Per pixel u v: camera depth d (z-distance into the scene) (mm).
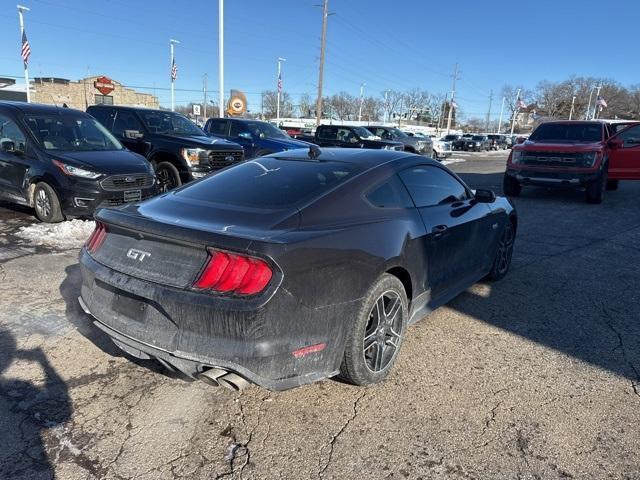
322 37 37219
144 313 2652
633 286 5191
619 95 99062
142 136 10016
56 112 8000
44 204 7062
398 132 22422
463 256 4148
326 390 3070
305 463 2436
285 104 94438
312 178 3256
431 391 3086
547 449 2572
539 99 110062
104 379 3121
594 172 10477
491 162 28578
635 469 2441
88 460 2416
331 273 2635
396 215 3295
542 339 3869
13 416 2721
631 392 3127
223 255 2436
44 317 3961
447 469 2416
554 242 7160
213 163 9734
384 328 3105
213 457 2465
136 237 2793
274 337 2422
